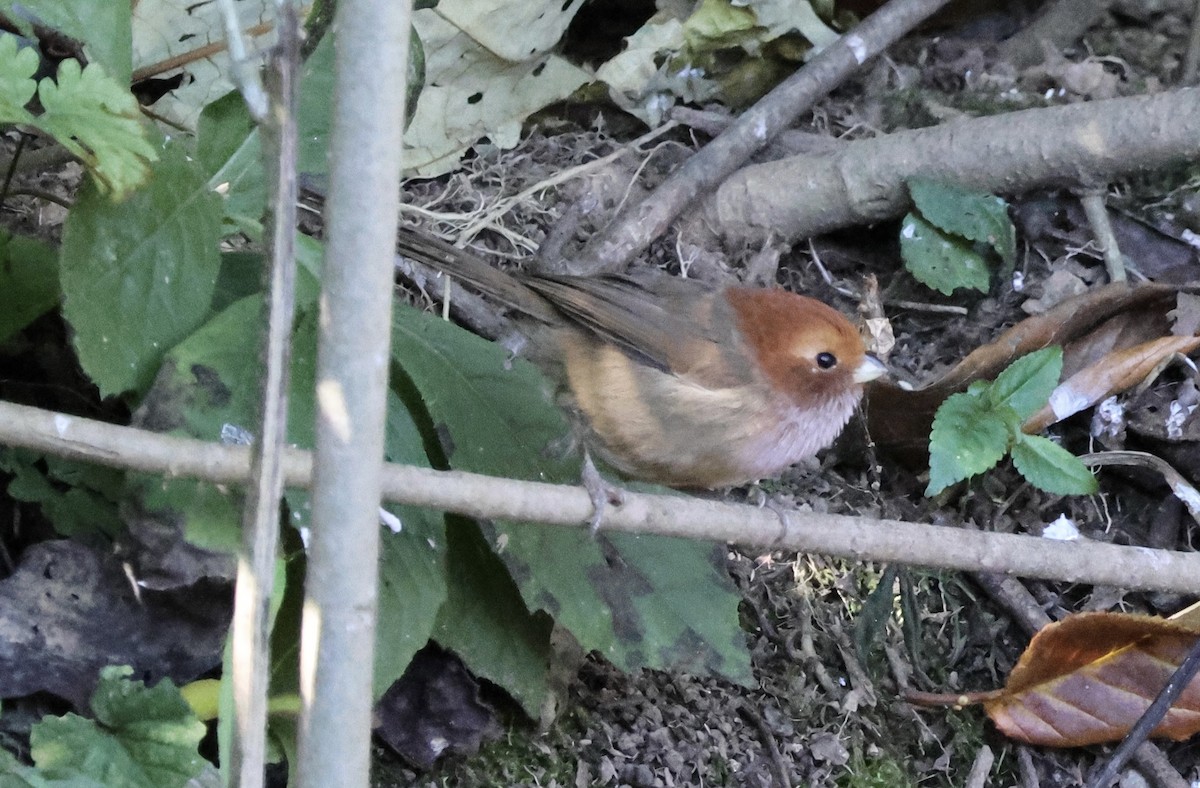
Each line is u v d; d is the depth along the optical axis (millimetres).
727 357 7773
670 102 11461
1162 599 9289
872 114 11656
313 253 7039
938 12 12156
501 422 7637
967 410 8805
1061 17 11852
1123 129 10148
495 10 10047
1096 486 8680
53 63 7711
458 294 9641
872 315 10320
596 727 8086
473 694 7691
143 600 6309
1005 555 6992
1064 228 10594
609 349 7922
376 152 3934
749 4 11047
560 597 7254
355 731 4090
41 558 6297
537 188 10602
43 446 5250
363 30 3877
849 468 10000
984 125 10531
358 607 4078
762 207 10750
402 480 5789
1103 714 8523
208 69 9555
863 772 8398
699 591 7707
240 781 3861
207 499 5914
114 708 5820
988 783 8641
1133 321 9711
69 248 5883
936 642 9180
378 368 4043
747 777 8148
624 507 6254
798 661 8781
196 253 6305
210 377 6105
